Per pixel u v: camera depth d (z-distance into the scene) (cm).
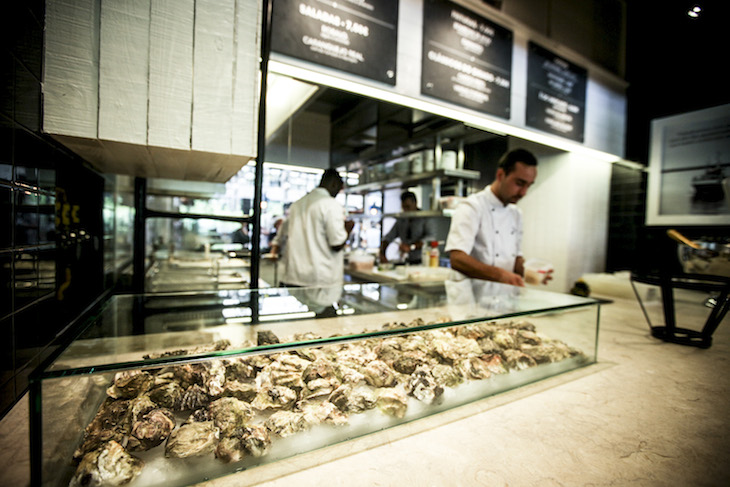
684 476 68
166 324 92
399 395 83
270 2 137
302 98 250
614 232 363
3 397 78
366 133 325
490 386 99
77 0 85
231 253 277
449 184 338
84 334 71
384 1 198
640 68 330
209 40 98
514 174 193
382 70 200
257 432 67
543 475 66
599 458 73
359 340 78
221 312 102
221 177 159
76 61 85
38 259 97
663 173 323
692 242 222
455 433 80
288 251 210
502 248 209
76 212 131
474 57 237
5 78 76
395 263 290
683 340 159
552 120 287
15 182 83
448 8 224
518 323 123
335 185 207
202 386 73
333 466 66
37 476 49
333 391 79
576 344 128
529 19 265
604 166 360
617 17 331
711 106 288
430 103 222
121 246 255
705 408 96
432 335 102
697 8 267
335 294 127
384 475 64
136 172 148
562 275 339
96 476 53
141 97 92
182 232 339
